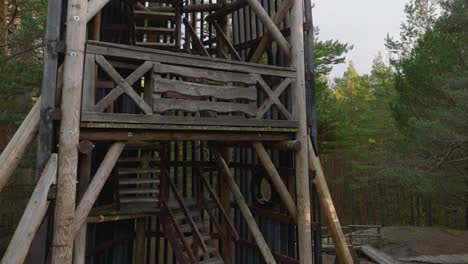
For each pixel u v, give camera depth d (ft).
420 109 32.63
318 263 14.48
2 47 23.77
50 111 8.70
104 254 15.69
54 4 9.08
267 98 13.01
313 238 14.87
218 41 20.15
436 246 31.42
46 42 8.82
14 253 7.55
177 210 16.02
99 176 9.34
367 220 53.31
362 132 52.11
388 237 35.42
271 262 15.71
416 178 30.96
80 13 9.00
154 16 16.37
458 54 29.43
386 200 52.80
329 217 14.78
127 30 17.11
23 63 21.50
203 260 14.57
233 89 12.00
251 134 12.96
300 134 13.80
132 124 9.64
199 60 11.16
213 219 17.35
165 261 18.89
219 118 11.37
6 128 22.84
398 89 35.83
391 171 33.65
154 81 10.14
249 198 19.12
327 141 45.21
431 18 37.06
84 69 9.02
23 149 9.10
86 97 8.96
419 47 33.14
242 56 19.42
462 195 33.22
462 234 36.60
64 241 8.22
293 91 13.83
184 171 19.83
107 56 9.46
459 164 30.60
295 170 14.48
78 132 8.73
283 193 14.10
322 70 40.75
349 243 31.94
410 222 51.60
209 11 20.52
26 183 22.67
